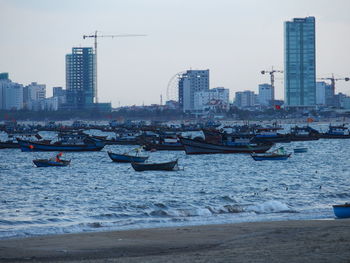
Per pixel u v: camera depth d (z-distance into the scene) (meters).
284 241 93.00
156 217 134.88
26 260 87.56
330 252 80.38
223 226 116.19
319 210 139.62
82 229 119.94
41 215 141.62
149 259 82.00
